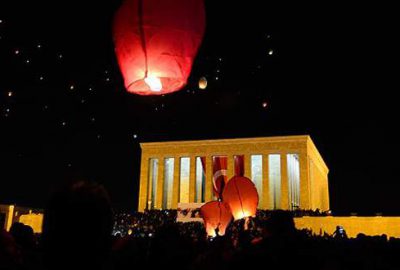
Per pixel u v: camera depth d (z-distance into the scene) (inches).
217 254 250.8
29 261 223.9
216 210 770.2
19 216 2215.8
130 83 213.9
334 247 427.8
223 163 2957.7
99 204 97.0
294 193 2920.8
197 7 212.2
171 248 225.8
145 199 3029.0
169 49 203.3
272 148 2871.6
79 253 92.3
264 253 163.6
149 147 3142.2
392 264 395.5
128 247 241.9
